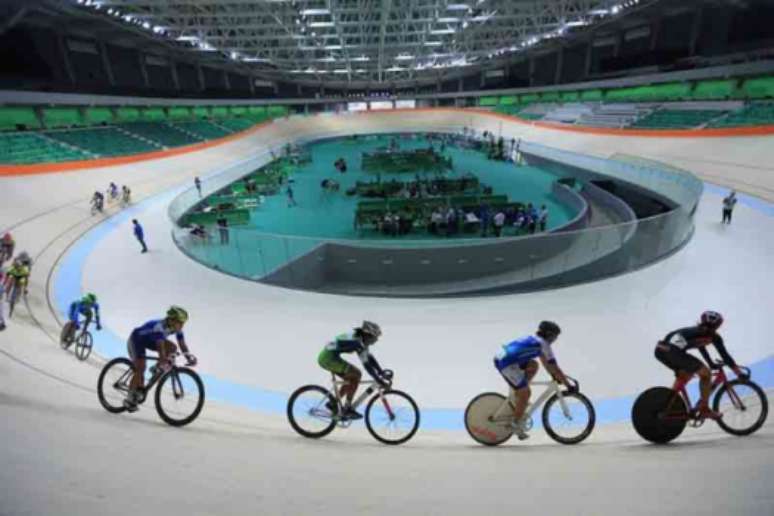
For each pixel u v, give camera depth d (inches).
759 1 1262.3
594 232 442.9
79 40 1412.4
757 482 100.4
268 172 1164.5
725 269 424.5
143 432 151.0
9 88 1106.1
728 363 157.8
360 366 298.0
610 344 314.8
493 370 292.2
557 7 1286.9
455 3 1121.4
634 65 1688.0
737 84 1147.9
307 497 102.7
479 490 109.1
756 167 752.3
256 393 269.4
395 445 175.3
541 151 1296.8
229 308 392.2
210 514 88.8
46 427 135.7
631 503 95.0
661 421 161.8
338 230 729.6
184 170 1139.3
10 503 81.1
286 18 1262.3
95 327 353.7
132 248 563.5
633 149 1122.0
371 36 1587.1
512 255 486.3
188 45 1646.2
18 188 673.6
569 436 187.0
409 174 1244.5
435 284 505.0
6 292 341.7
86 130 1162.0
